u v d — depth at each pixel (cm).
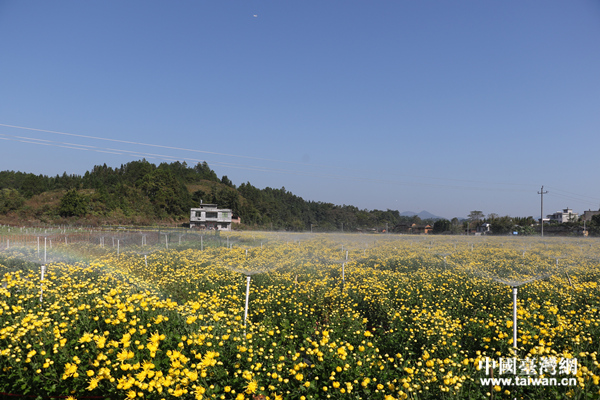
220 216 8362
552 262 1942
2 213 5634
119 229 4588
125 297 705
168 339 569
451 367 554
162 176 9406
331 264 1750
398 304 1027
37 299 748
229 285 1131
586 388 468
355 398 505
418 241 3553
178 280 1253
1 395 471
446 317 814
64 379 489
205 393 469
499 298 1073
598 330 693
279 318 891
